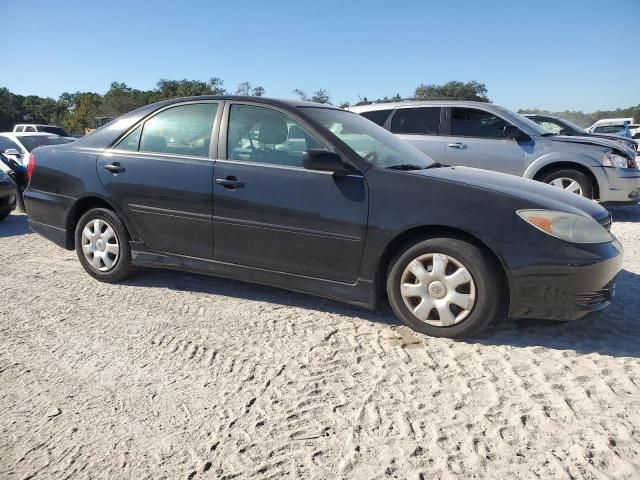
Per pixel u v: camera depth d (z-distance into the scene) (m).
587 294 3.39
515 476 2.31
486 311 3.50
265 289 4.80
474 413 2.78
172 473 2.38
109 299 4.58
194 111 4.52
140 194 4.57
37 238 7.39
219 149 4.31
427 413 2.79
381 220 3.66
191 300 4.54
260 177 4.06
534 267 3.37
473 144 8.41
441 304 3.61
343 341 3.67
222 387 3.09
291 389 3.05
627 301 4.36
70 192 4.94
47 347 3.65
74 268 5.58
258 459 2.46
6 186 8.74
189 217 4.36
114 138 4.83
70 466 2.44
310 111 4.22
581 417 2.73
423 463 2.41
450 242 3.54
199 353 3.53
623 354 3.41
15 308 4.38
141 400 2.97
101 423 2.76
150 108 4.75
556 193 3.86
